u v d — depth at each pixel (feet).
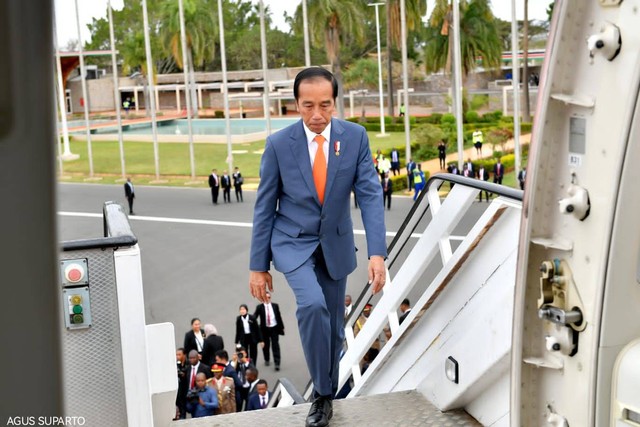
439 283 12.64
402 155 168.66
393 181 135.64
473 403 12.17
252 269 12.42
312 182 11.99
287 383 21.04
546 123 6.94
